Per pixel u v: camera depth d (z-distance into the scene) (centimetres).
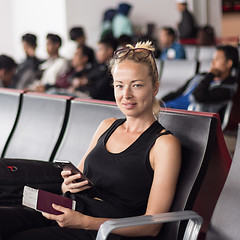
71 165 183
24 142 300
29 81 581
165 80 511
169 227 187
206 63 492
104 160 193
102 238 153
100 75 505
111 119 212
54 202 175
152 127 190
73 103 276
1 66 493
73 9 874
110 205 186
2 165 215
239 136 189
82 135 262
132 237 182
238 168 185
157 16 1013
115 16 902
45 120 293
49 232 178
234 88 405
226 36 1313
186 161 193
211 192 217
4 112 326
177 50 708
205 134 192
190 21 935
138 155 186
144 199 185
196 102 399
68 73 568
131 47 196
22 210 192
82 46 556
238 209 179
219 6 1139
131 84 188
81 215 175
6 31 916
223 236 180
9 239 177
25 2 895
